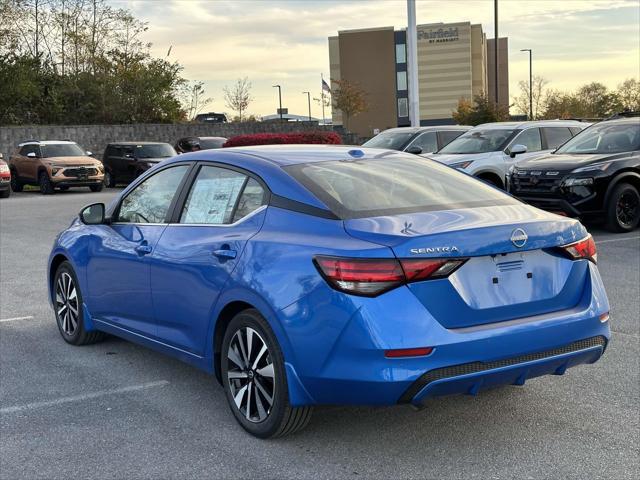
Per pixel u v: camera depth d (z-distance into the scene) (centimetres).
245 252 408
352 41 9588
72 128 3600
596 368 524
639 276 830
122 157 2866
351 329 350
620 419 430
